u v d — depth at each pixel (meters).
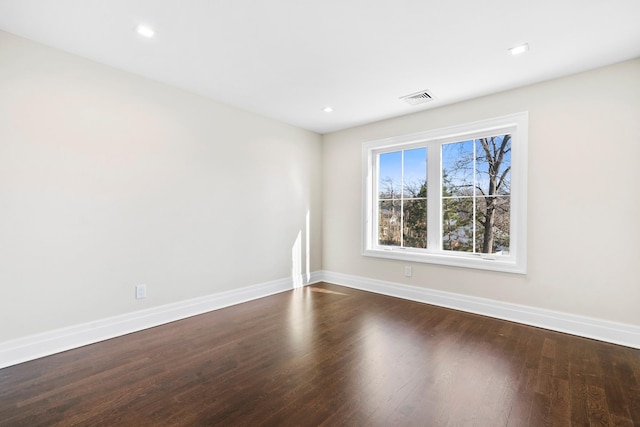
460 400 1.73
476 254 3.31
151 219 2.84
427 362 2.17
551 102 2.75
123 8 1.83
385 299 3.73
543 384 1.89
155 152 2.86
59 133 2.32
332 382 1.92
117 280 2.63
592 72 2.56
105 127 2.55
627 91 2.42
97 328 2.52
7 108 2.10
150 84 2.82
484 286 3.17
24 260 2.18
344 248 4.42
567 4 1.76
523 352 2.32
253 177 3.74
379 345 2.45
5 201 2.10
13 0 1.74
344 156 4.41
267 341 2.52
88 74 2.45
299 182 4.33
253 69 2.62
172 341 2.52
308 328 2.80
